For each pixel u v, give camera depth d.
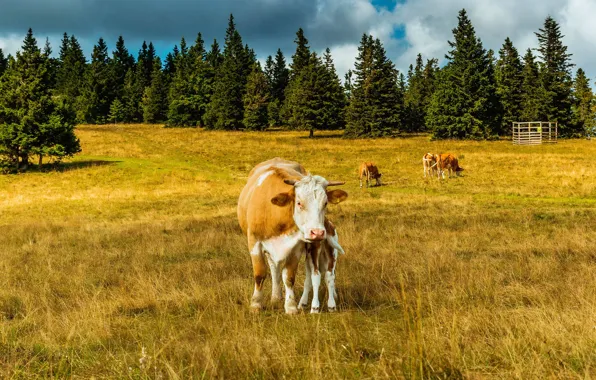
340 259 10.73
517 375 3.87
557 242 12.49
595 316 5.28
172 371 4.03
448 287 8.12
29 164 43.47
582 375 3.92
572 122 73.81
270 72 111.94
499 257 11.14
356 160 44.75
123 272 10.59
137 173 39.78
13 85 42.59
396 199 24.05
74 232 17.45
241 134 74.75
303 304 7.28
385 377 3.87
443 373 3.96
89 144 57.09
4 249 14.44
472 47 67.12
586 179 29.17
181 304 7.33
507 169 35.47
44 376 4.54
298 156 48.19
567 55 72.69
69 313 6.82
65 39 144.75
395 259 10.50
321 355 4.54
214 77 96.69
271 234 7.05
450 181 31.80
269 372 4.11
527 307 6.57
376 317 6.13
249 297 7.62
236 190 32.06
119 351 5.34
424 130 85.81
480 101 65.69
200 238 14.70
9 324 6.65
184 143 59.72
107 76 115.56
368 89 70.94
